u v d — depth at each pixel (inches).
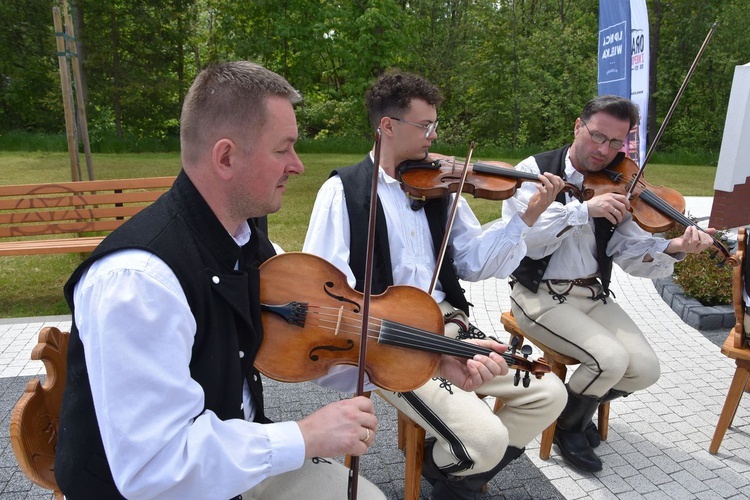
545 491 98.9
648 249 106.5
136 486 43.9
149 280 45.3
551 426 105.5
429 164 92.7
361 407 52.2
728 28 829.2
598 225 107.3
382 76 88.4
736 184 271.4
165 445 44.1
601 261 107.7
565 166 109.3
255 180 51.9
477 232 93.7
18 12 770.2
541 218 99.1
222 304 51.8
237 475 46.1
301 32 709.3
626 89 207.0
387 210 85.8
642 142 211.5
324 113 882.1
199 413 47.7
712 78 852.6
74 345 48.7
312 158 620.4
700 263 185.2
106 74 772.6
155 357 44.6
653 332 168.2
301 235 270.8
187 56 929.5
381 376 64.1
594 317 107.7
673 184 488.4
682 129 861.8
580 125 105.9
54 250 179.2
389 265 84.7
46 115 823.1
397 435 113.7
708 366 146.9
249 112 49.6
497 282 209.5
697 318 170.2
